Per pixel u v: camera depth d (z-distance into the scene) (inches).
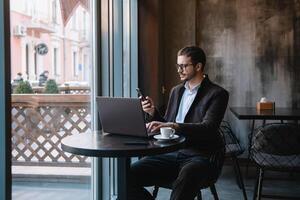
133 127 83.4
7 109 57.0
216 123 95.9
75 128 108.2
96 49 111.8
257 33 203.8
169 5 207.2
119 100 83.0
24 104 80.6
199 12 207.5
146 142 78.6
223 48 206.4
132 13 165.3
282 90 203.8
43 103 90.2
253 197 135.3
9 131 57.5
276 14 202.1
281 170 115.4
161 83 191.5
